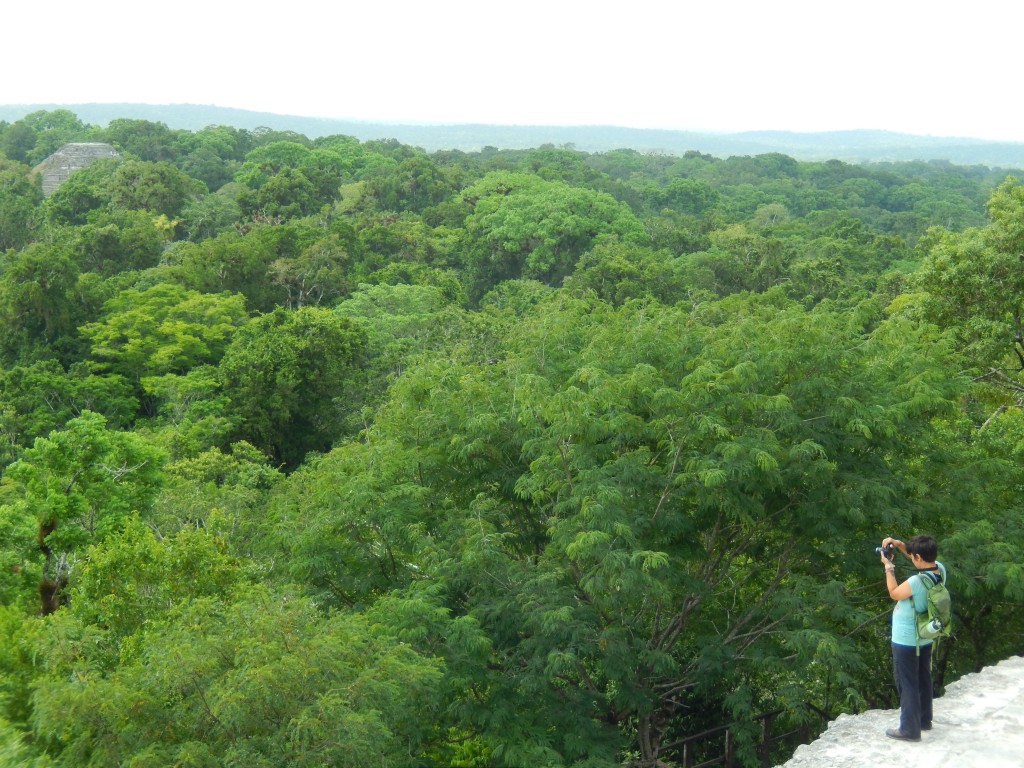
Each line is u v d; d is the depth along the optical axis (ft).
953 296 80.33
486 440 49.16
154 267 235.81
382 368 161.79
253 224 314.35
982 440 53.47
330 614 36.35
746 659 43.45
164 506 79.00
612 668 38.45
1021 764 25.50
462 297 257.96
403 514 44.91
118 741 29.86
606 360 51.90
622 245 284.41
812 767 26.20
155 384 156.04
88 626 40.57
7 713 36.55
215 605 34.96
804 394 44.32
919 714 26.94
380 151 631.15
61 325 182.09
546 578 39.60
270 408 149.28
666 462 44.91
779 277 267.39
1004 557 40.29
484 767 41.42
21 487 90.27
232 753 28.14
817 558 46.34
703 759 51.19
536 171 507.71
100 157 468.75
